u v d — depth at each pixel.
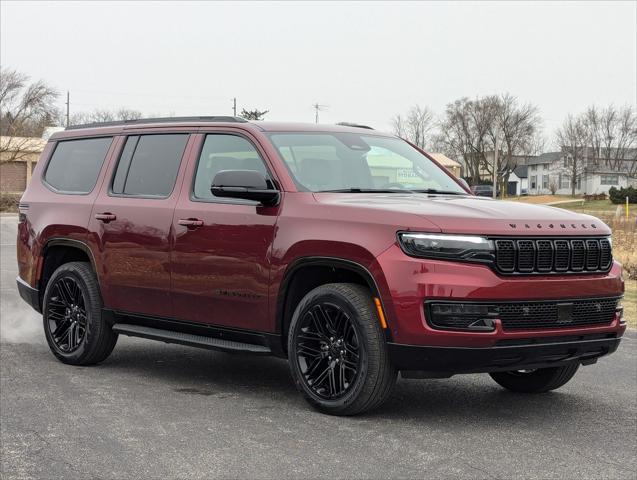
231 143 6.24
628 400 5.95
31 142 64.56
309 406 5.61
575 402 5.87
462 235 4.91
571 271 5.15
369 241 5.11
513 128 109.94
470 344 4.84
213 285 6.01
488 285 4.85
